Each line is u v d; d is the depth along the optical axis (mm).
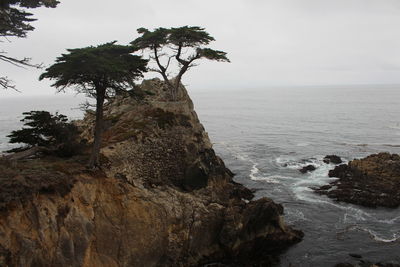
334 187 51250
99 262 26391
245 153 77438
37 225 22906
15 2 25594
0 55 23047
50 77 25312
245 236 33438
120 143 33688
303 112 175250
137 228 28984
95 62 24234
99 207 27578
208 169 40000
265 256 33500
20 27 25953
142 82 49031
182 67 43938
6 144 89562
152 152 35312
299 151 78812
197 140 40188
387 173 52938
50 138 33844
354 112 167625
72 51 25875
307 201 46281
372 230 38062
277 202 45938
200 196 36375
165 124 38531
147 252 29312
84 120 46094
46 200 24125
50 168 27172
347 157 71250
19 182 23078
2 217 21531
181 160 37344
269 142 91625
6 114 196500
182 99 47500
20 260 21312
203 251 32906
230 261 32906
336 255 33188
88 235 25953
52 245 23422
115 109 44375
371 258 32469
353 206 44469
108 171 30078
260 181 54969
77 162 29938
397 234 37125
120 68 25375
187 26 40531
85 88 27250
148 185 32906
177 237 31328
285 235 35188
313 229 38438
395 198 45219
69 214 25094
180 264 31219
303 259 32719
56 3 27062
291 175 58406
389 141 90500
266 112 180875
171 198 32812
